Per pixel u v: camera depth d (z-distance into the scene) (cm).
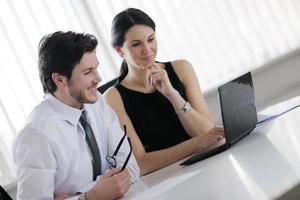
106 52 386
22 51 362
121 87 295
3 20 360
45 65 219
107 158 238
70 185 222
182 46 415
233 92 212
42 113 221
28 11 366
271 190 134
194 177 178
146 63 286
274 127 228
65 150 217
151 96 292
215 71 425
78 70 216
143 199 172
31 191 204
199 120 285
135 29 282
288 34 465
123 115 286
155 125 288
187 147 248
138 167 246
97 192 190
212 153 211
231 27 437
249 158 180
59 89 223
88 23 384
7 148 354
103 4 390
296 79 463
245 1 446
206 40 424
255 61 444
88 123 234
